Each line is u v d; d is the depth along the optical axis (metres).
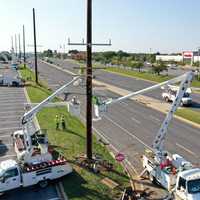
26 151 20.52
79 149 25.72
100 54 188.25
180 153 25.89
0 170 18.84
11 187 18.75
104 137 30.30
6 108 44.75
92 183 19.56
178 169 18.31
